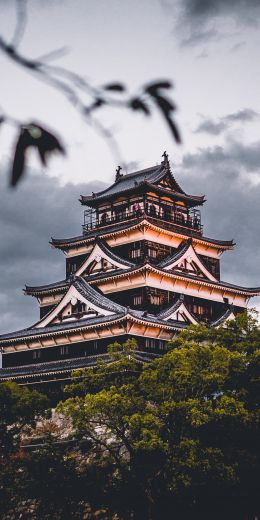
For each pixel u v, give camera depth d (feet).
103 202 286.05
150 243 262.06
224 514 166.81
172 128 14.12
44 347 248.32
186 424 154.81
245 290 282.97
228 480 150.30
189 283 262.47
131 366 168.76
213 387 161.79
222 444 159.63
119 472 167.02
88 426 162.61
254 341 180.55
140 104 13.75
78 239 278.87
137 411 157.79
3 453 172.86
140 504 157.69
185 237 272.10
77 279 253.65
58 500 158.51
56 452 168.55
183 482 145.38
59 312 249.96
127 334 224.94
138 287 247.91
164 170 282.97
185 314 245.86
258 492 166.30
